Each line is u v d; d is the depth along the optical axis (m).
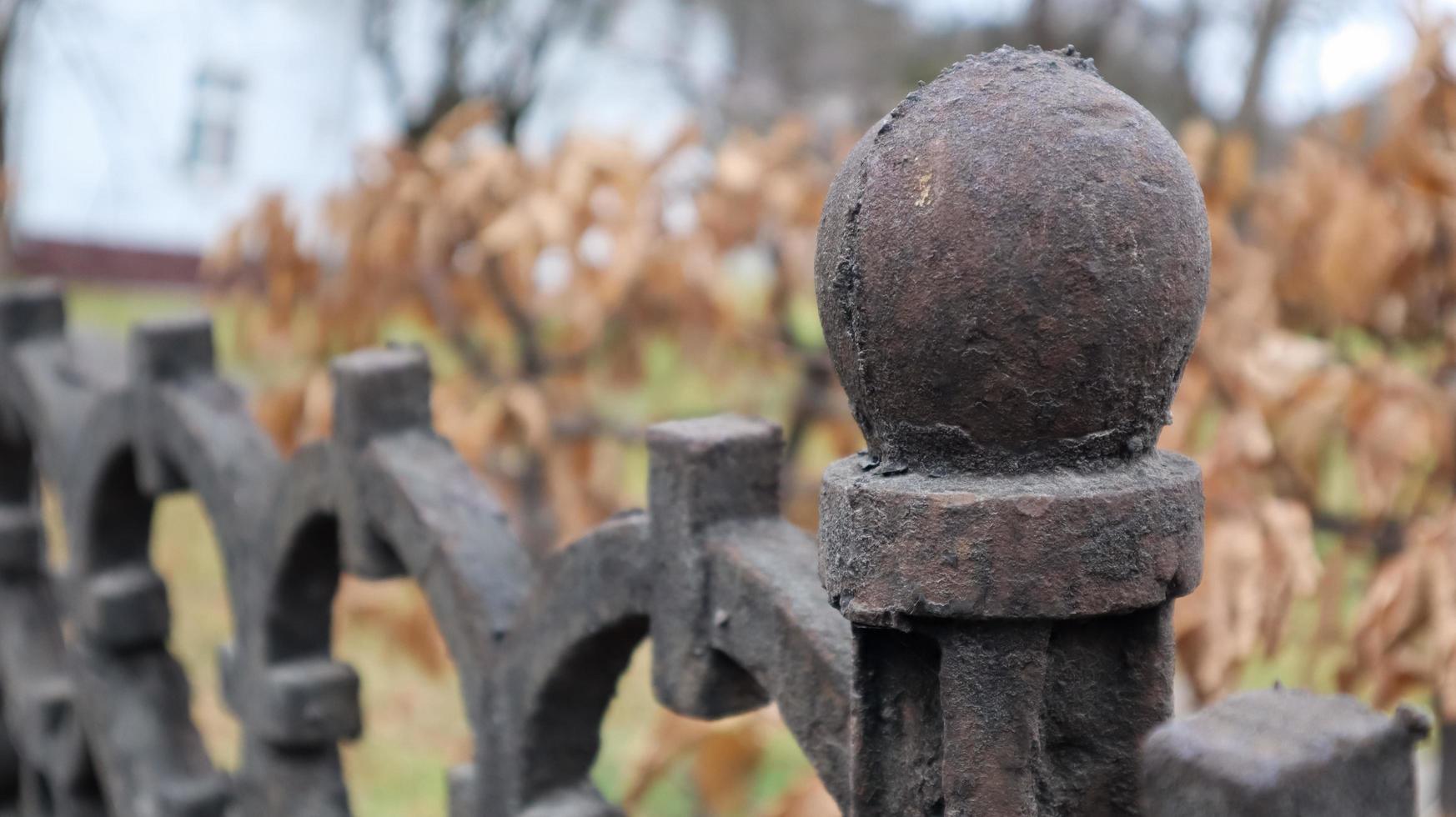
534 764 0.83
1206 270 0.63
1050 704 0.63
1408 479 1.27
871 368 0.63
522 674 0.82
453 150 1.73
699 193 1.61
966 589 0.61
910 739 0.65
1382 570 1.07
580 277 1.55
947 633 0.62
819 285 0.64
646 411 1.90
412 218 1.59
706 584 0.74
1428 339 1.23
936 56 4.44
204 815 1.15
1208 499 1.10
